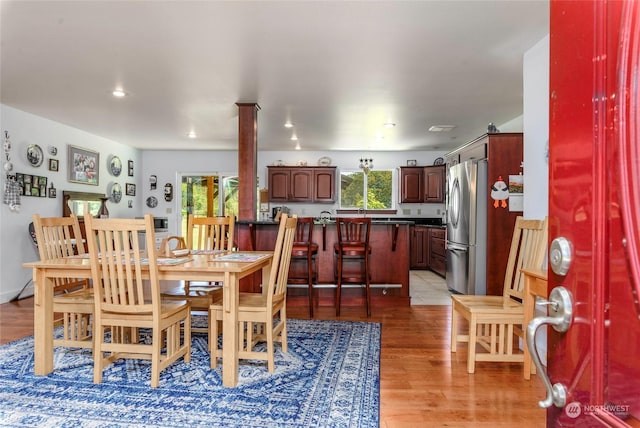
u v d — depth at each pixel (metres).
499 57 3.09
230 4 2.31
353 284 4.19
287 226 2.56
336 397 2.10
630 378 0.50
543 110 2.81
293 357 2.70
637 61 0.49
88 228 2.17
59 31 2.64
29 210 4.86
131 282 2.20
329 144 6.96
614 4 0.52
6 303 4.39
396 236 4.34
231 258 2.70
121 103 4.40
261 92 3.98
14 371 2.43
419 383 2.30
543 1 2.26
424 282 5.84
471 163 4.36
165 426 1.81
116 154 6.88
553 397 0.62
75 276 2.38
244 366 2.53
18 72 3.42
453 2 2.28
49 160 5.20
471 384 2.29
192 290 3.10
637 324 0.49
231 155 7.81
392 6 2.32
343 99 4.20
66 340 2.59
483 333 3.24
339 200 7.72
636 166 0.49
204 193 7.90
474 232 4.32
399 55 3.04
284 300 2.78
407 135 6.12
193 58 3.11
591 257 0.56
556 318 0.61
